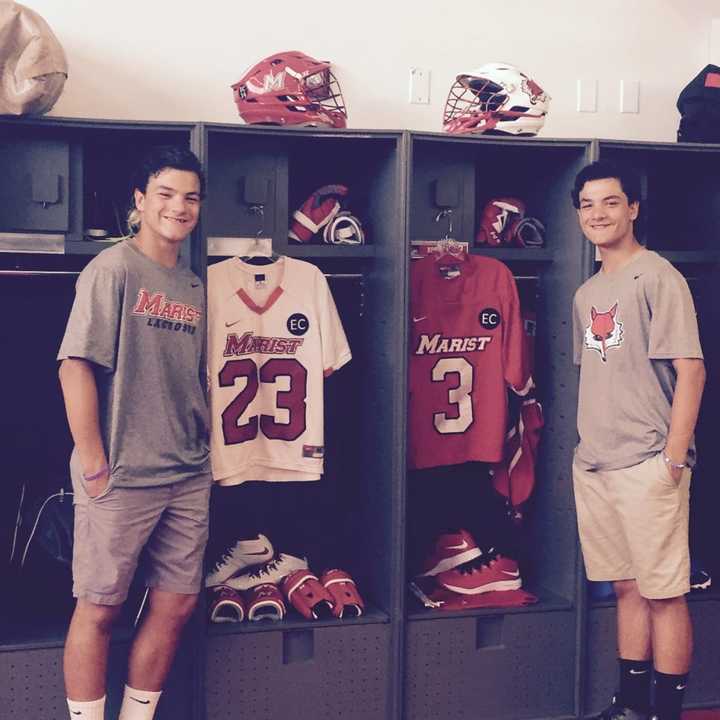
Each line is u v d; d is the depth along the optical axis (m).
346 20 3.66
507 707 3.33
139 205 2.77
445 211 3.41
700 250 3.74
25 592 3.26
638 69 3.96
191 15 3.52
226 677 3.10
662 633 2.97
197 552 2.85
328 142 3.27
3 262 3.45
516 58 3.83
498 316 3.48
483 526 3.86
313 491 3.72
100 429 2.70
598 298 3.02
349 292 3.71
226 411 3.20
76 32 3.43
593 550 3.10
